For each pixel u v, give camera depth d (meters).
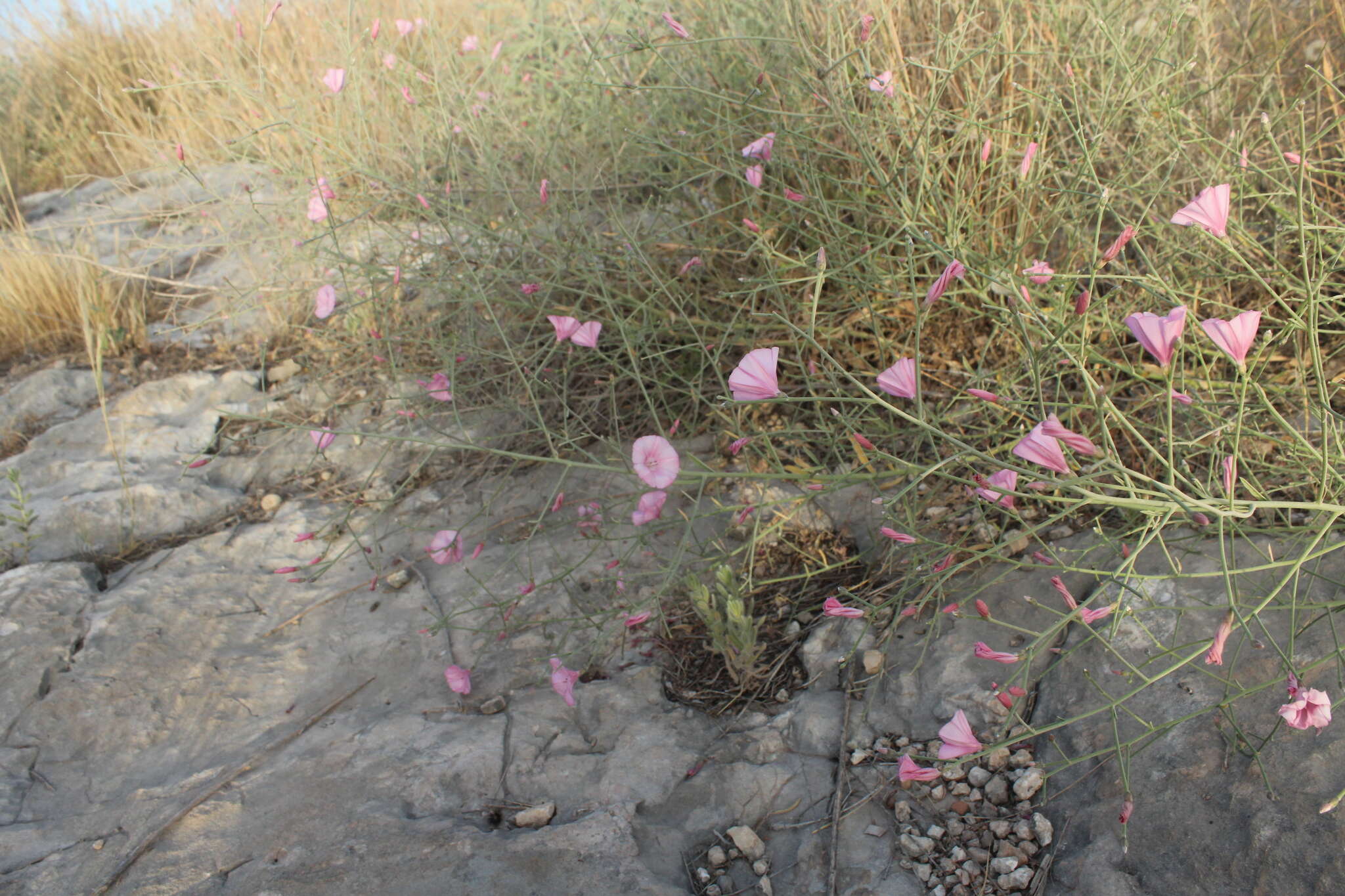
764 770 0.53
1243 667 0.49
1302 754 0.44
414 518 0.77
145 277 1.02
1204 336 0.60
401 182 0.90
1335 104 0.64
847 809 0.51
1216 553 0.54
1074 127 0.70
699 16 0.83
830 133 0.75
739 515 0.62
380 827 0.52
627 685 0.60
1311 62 0.71
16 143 1.85
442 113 0.88
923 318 0.51
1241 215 0.62
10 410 1.01
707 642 0.62
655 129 0.83
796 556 0.66
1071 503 0.51
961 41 0.68
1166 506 0.45
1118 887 0.44
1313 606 0.45
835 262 0.71
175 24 1.72
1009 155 0.69
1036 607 0.56
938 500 0.65
